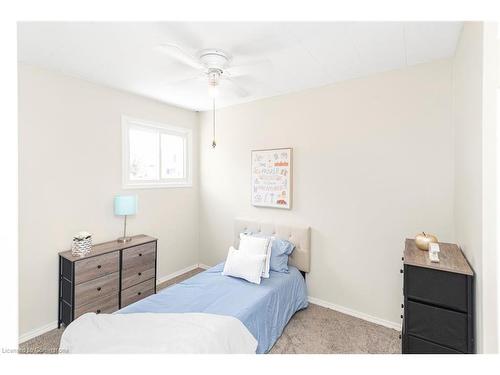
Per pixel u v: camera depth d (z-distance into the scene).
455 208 1.93
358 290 2.49
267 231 3.03
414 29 1.63
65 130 2.40
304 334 2.22
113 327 1.53
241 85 2.66
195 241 3.89
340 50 1.91
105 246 2.61
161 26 1.60
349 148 2.51
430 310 1.39
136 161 3.17
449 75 2.01
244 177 3.37
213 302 1.98
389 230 2.31
